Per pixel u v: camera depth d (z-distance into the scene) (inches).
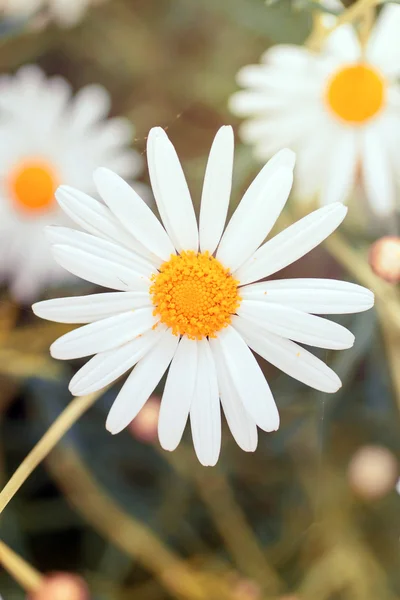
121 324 6.8
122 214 6.7
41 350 9.1
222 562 9.8
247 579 9.6
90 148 9.1
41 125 9.1
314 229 6.7
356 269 8.3
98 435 9.7
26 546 10.0
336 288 6.6
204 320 6.8
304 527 9.8
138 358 6.8
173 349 6.9
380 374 9.2
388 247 7.5
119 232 6.7
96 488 9.3
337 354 8.5
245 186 8.9
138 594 9.8
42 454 7.1
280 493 10.1
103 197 6.7
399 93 8.2
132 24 10.4
